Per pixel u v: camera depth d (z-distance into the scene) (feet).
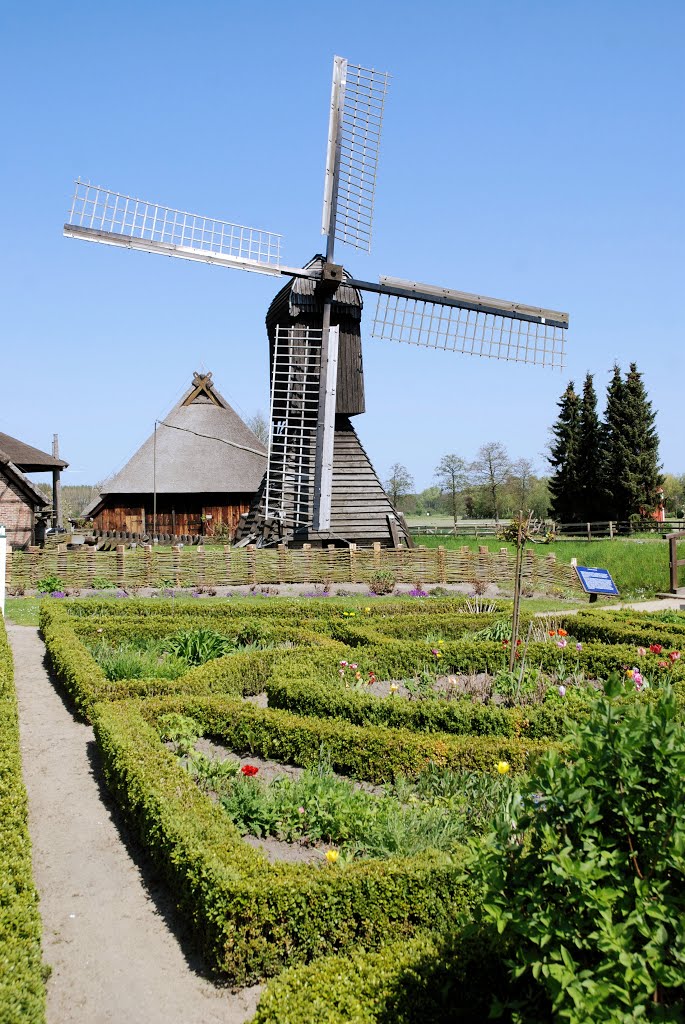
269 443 89.86
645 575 94.43
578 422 215.51
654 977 10.74
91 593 77.87
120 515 153.58
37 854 22.67
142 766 24.23
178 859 18.92
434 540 153.38
